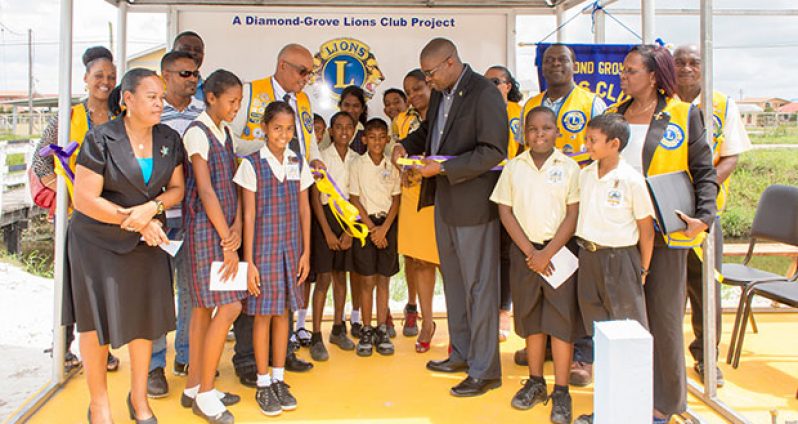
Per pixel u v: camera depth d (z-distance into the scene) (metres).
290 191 3.19
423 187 3.60
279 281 3.13
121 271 2.71
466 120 3.30
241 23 4.84
